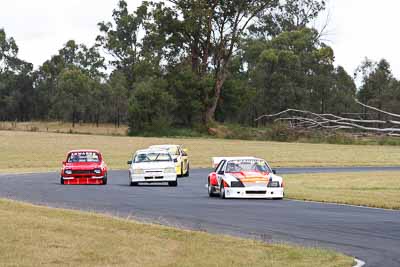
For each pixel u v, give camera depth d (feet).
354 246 61.93
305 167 232.12
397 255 57.00
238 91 434.30
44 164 237.66
